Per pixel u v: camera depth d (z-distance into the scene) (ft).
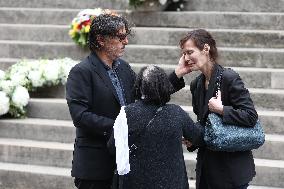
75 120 33.35
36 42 72.18
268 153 50.08
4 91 58.08
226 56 63.36
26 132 56.24
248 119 32.22
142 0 72.49
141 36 69.67
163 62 65.57
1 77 59.93
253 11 73.26
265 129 52.85
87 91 33.71
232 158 33.22
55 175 49.83
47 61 62.85
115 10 78.02
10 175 51.08
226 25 71.00
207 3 74.79
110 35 33.60
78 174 34.42
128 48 66.39
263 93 55.83
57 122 56.70
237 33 66.74
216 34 67.31
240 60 63.05
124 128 30.37
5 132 57.00
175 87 35.17
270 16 69.41
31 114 59.11
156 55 65.72
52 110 58.39
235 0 73.72
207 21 71.51
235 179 32.99
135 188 30.45
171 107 31.32
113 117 34.45
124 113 30.68
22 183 50.85
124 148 30.27
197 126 32.45
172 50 65.26
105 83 34.22
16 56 70.74
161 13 73.00
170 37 68.69
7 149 53.78
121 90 35.37
